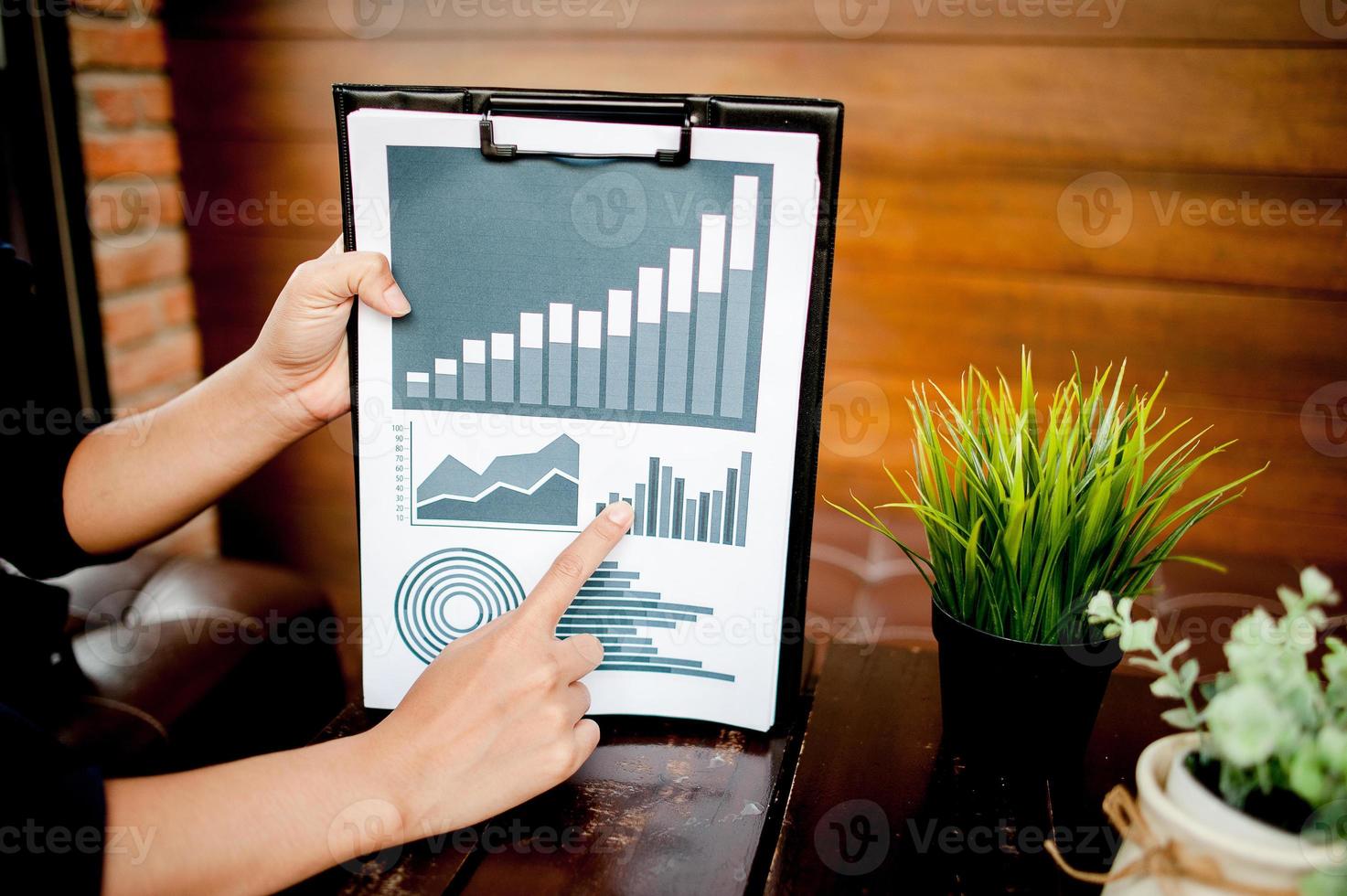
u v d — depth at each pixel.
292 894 0.53
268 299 1.84
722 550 0.64
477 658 0.57
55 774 0.49
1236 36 1.36
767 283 0.61
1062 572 0.58
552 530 0.65
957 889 0.53
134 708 1.03
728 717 0.67
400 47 1.65
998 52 1.45
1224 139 1.40
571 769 0.57
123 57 1.66
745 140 0.59
